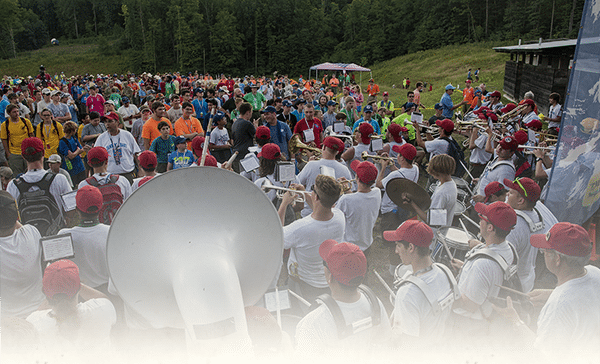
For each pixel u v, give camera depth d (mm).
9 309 2809
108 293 3068
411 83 41219
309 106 7883
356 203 3695
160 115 7227
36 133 6965
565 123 4480
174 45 84000
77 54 91500
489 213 2654
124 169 6090
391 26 76062
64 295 2004
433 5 77750
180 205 1652
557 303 2150
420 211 4277
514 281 2705
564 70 14227
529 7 69500
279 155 4109
